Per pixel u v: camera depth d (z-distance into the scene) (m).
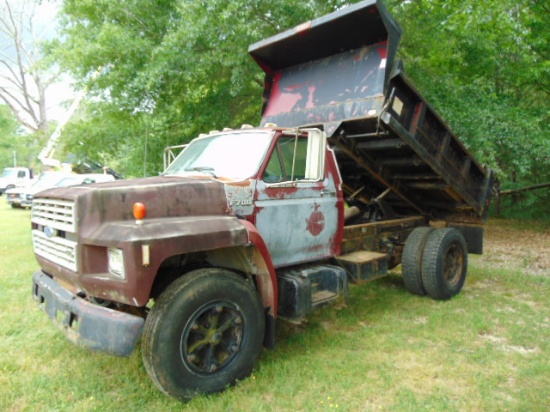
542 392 3.36
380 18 4.59
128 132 11.45
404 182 6.27
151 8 10.13
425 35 10.31
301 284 4.02
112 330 2.90
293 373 3.65
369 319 5.02
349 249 5.36
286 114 5.66
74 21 11.46
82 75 10.28
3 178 27.56
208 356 3.32
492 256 8.84
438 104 9.16
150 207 3.29
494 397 3.29
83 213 3.13
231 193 3.72
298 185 4.29
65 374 3.60
